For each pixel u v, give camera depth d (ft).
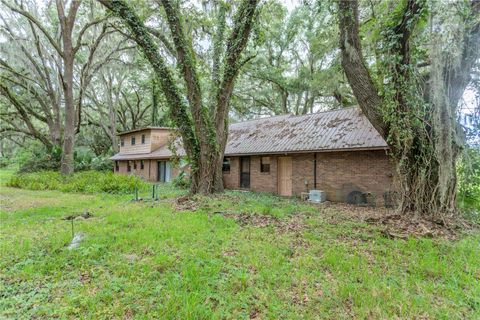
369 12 27.48
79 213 24.23
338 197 34.24
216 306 9.19
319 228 19.04
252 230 18.28
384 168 30.32
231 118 90.22
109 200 32.76
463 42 18.56
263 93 81.20
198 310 8.79
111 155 87.66
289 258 13.44
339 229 18.63
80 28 63.26
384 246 15.15
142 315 8.58
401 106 20.67
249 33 31.96
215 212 23.95
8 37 56.95
